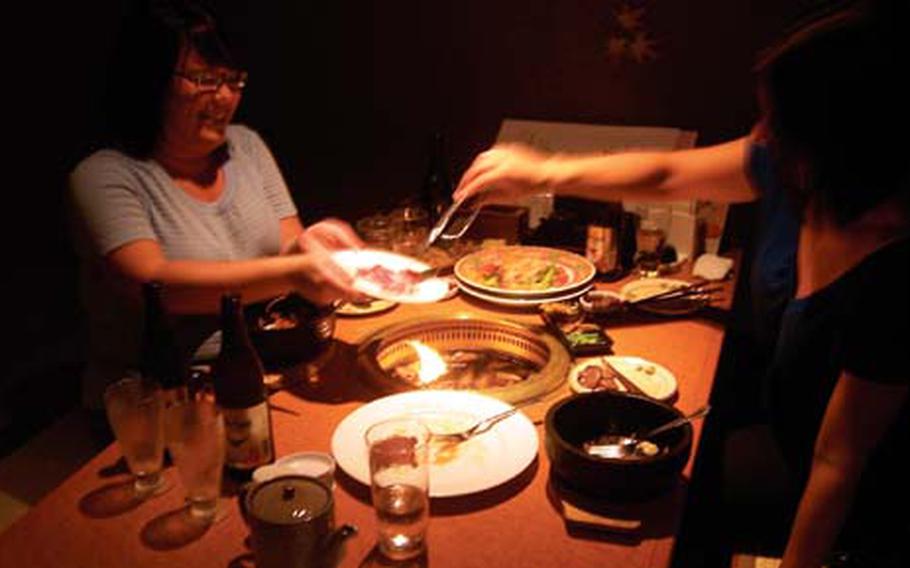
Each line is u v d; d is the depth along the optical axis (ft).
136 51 5.83
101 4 10.21
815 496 4.40
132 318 6.32
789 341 5.10
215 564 3.58
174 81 5.85
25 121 10.91
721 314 6.56
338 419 4.81
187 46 5.77
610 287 7.16
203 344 6.20
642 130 8.86
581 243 7.92
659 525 3.87
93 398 6.61
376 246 7.55
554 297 6.45
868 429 4.17
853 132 3.56
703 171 6.13
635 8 8.80
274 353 5.31
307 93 10.59
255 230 6.89
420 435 3.91
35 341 11.03
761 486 5.98
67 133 10.91
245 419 4.06
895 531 4.88
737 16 8.46
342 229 6.86
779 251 5.68
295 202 11.09
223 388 4.08
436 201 8.36
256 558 3.31
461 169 10.24
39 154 11.07
